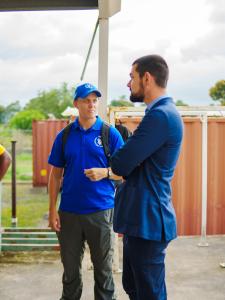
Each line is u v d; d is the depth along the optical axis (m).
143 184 2.33
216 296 3.82
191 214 5.70
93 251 3.13
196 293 3.89
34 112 37.44
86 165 3.03
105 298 3.16
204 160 5.29
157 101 2.35
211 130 5.69
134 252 2.39
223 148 5.72
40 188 11.41
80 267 3.20
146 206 2.31
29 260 4.68
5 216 8.59
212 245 5.46
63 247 3.14
